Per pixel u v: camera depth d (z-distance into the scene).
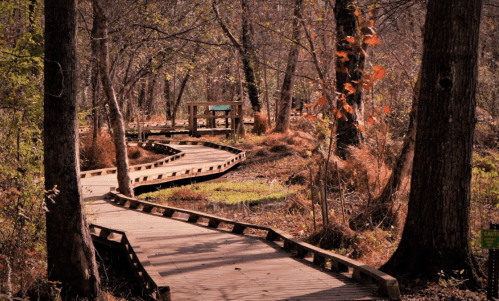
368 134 17.02
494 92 22.81
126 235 9.77
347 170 14.38
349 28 15.58
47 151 7.14
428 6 7.79
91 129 24.70
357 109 16.23
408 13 14.29
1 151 8.82
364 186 13.36
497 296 6.94
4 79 8.88
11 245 7.93
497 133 18.44
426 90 7.85
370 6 11.59
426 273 7.82
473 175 11.49
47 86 7.03
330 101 12.02
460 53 7.59
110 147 23.55
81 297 7.25
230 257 8.89
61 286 7.21
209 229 11.39
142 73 26.92
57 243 7.21
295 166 22.00
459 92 7.67
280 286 7.26
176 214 13.09
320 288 7.19
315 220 12.06
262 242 10.08
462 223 7.82
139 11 19.89
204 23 22.41
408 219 8.16
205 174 20.77
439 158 7.79
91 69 22.64
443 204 7.80
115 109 15.41
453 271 7.74
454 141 7.74
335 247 10.36
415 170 8.08
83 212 7.36
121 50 20.67
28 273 7.80
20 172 8.36
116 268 10.19
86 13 21.22
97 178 19.50
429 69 7.79
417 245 7.97
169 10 23.19
